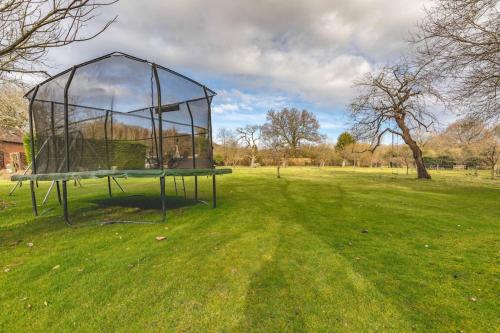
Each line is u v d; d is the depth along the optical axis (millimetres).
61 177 4582
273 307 2193
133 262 3039
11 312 2090
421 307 2229
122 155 6270
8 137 24469
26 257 3186
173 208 6176
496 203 7676
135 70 5145
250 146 46219
